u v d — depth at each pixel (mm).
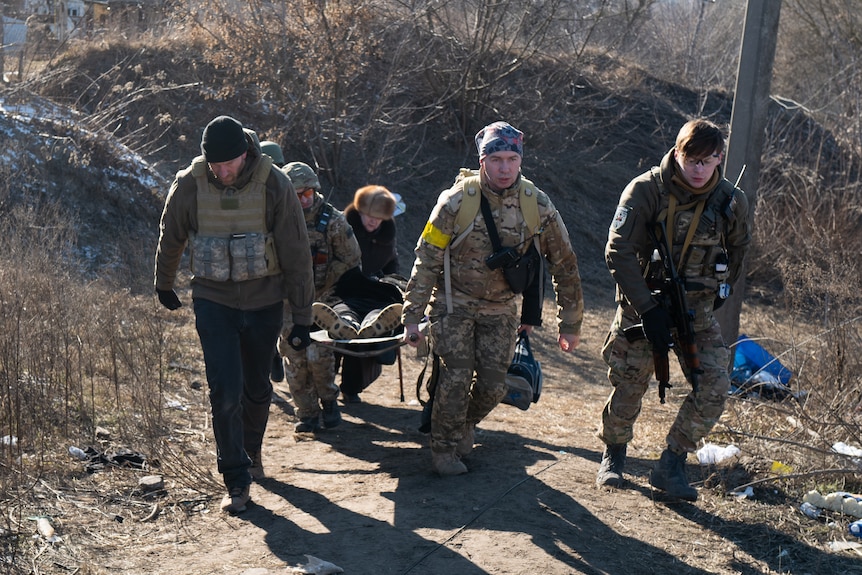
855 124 13406
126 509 4008
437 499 4219
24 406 4660
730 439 5250
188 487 4297
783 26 25219
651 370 4293
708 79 21844
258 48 12672
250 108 13375
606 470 4504
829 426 5055
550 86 16391
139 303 7465
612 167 16719
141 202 10539
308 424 5516
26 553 3479
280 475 4621
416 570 3479
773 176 14867
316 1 12664
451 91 15273
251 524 3910
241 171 3969
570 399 7305
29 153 10141
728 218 3979
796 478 4547
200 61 13617
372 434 5605
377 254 6160
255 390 4289
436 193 14141
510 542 3738
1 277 5699
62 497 4035
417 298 4289
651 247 4078
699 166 3840
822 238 11109
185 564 3498
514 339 4492
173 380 6086
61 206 9812
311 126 13109
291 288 4152
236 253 3936
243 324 4078
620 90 18359
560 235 4344
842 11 23016
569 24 16016
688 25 24250
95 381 5566
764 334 8086
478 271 4305
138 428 4863
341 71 12852
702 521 4086
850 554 3787
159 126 12469
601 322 11227
